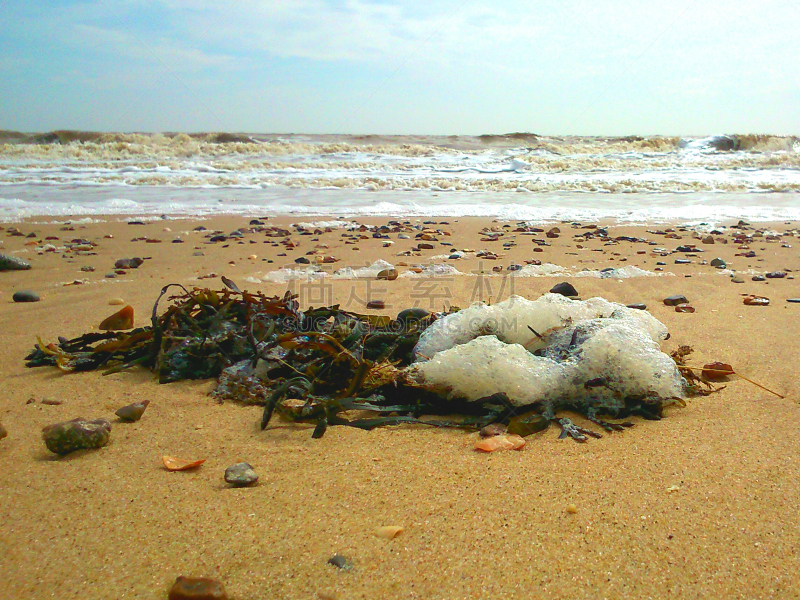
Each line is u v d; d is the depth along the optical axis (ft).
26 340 3.34
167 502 1.80
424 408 2.42
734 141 19.66
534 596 1.46
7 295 4.33
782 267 5.38
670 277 4.94
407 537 1.64
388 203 9.96
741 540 1.63
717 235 7.27
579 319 2.80
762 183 12.38
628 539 1.63
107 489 1.87
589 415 2.36
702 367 2.91
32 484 1.90
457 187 12.06
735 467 1.98
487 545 1.61
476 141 26.16
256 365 2.67
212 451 2.13
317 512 1.75
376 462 2.05
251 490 1.87
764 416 2.38
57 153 16.53
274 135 28.78
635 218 8.66
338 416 2.44
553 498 1.82
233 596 1.45
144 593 1.46
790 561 1.55
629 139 27.37
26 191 10.87
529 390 2.32
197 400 2.57
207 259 5.83
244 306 3.09
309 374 2.59
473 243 6.63
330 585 1.48
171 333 2.97
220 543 1.62
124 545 1.61
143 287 4.62
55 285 4.69
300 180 12.62
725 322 3.63
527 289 4.59
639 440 2.19
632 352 2.40
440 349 2.68
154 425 2.33
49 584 1.48
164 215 8.76
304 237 7.08
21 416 2.40
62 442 2.09
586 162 15.71
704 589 1.47
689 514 1.73
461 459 2.06
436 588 1.48
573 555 1.58
